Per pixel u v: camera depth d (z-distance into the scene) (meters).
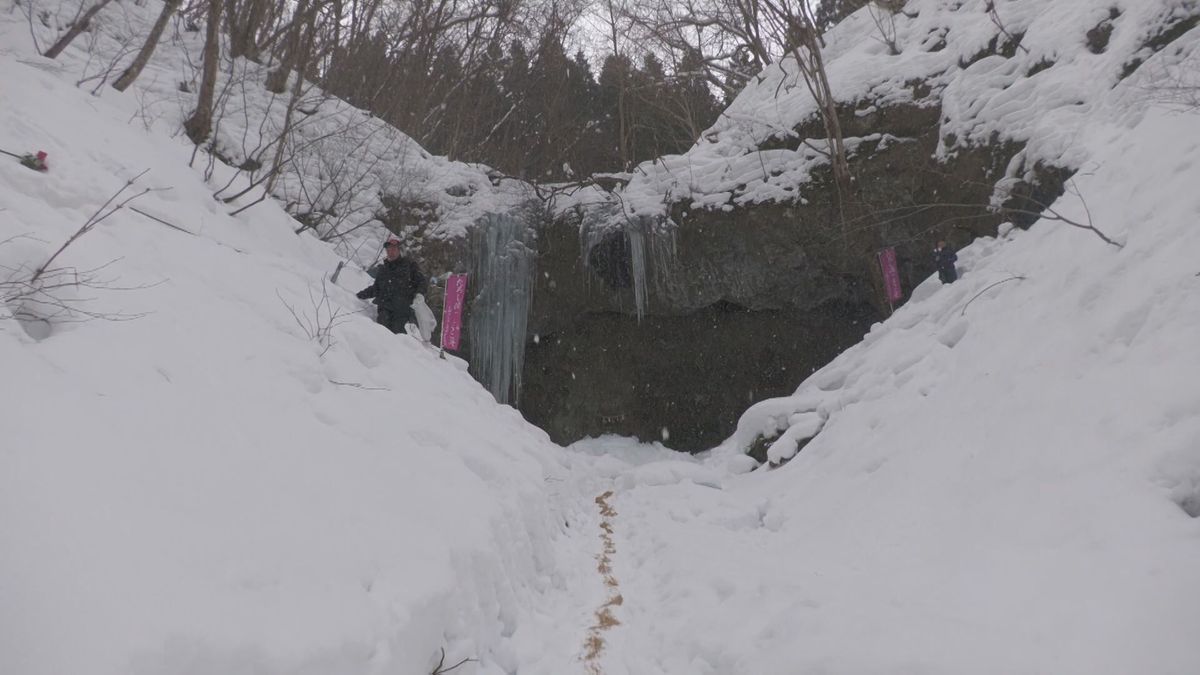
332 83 15.25
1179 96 7.32
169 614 2.05
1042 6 11.23
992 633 3.01
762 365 14.53
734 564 5.12
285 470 3.24
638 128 21.55
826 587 4.14
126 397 2.96
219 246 6.32
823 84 12.20
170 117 9.60
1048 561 3.62
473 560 3.73
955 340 7.71
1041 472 4.51
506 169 19.73
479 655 3.43
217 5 9.36
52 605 1.85
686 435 14.99
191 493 2.64
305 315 5.71
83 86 8.36
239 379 3.82
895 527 5.17
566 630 4.38
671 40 17.31
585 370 15.10
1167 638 2.67
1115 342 5.13
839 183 12.12
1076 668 2.65
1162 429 4.07
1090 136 8.74
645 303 14.08
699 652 3.77
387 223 13.21
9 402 2.46
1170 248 5.40
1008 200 9.70
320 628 2.41
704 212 13.45
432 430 5.07
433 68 18.48
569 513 7.03
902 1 14.46
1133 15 9.39
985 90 10.99
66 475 2.29
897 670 2.83
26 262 3.54
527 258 14.16
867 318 13.87
